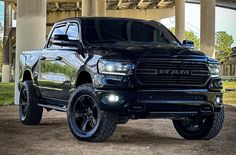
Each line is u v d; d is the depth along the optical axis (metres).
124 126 12.44
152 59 8.49
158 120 14.08
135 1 66.25
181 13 57.75
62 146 8.81
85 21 10.27
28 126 12.10
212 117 9.48
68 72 9.80
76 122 9.31
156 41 10.30
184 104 8.66
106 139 8.94
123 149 8.56
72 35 10.38
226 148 8.91
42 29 21.62
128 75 8.40
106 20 10.52
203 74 8.84
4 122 13.06
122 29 10.34
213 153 8.36
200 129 9.85
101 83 8.54
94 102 8.81
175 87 8.62
